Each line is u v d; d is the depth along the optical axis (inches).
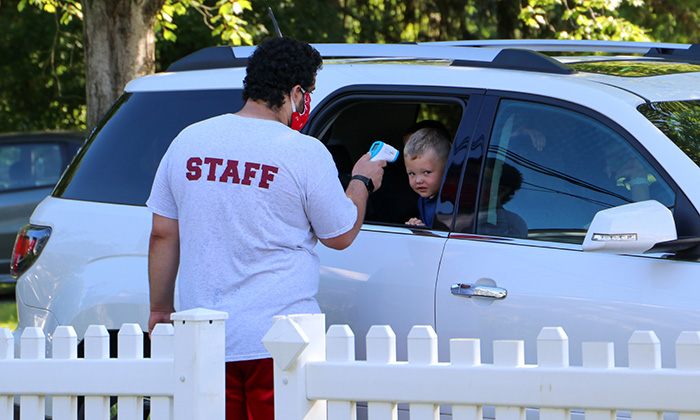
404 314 344.8
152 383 270.4
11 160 1034.1
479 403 243.3
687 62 418.6
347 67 386.9
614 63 403.5
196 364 259.3
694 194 307.7
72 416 284.4
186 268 302.7
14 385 285.7
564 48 467.5
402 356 344.8
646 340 230.8
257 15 1358.3
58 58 1493.6
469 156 349.7
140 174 400.2
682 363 227.9
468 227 344.2
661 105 340.2
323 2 1439.5
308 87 313.4
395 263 350.0
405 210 400.5
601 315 312.2
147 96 412.8
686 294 302.2
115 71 774.5
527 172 341.1
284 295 295.6
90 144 419.8
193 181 300.5
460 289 334.0
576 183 332.5
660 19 1519.4
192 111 400.5
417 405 250.5
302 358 254.2
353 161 426.0
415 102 369.1
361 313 352.2
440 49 401.7
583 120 335.9
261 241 296.2
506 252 333.4
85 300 388.8
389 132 437.4
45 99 1583.4
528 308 323.6
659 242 288.4
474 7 1392.7
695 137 328.5
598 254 320.5
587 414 236.8
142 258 384.8
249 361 297.6
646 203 294.0
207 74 405.4
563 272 322.3
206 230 298.2
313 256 308.5
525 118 345.7
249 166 296.2
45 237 408.8
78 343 389.4
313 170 297.4
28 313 411.5
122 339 279.4
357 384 251.8
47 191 1035.3
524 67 361.4
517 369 239.6
